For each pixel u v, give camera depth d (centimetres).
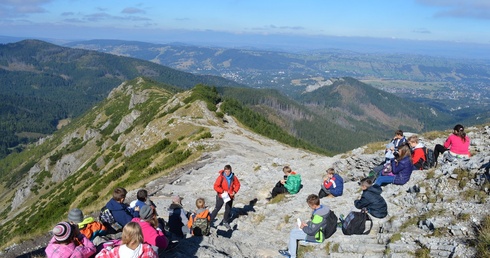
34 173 15888
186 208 1959
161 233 997
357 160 2184
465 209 1045
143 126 10281
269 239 1339
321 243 1130
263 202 1888
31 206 10088
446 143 1570
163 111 10756
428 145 2256
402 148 1456
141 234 776
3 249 1531
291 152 4812
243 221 1602
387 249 981
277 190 1892
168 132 7200
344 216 1346
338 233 1176
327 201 1568
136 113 13700
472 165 1242
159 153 5888
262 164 2781
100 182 6031
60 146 17975
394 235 1038
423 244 947
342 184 1647
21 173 18375
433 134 2516
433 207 1131
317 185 2022
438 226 1009
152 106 13000
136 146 8169
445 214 1062
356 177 2094
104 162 9581
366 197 1216
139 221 991
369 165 2091
